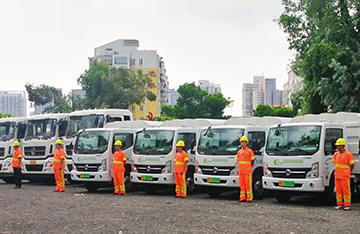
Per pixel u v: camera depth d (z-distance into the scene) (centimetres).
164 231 1069
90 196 1855
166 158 1888
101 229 1105
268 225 1136
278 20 3014
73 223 1193
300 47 2972
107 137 2031
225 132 1769
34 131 2469
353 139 1608
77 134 2103
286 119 1934
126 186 2077
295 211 1384
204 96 9575
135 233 1052
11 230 1114
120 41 12550
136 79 8788
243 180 1650
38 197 1805
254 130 1780
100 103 8162
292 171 1526
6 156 2538
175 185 1947
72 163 2125
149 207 1484
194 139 1981
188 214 1323
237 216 1284
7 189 2219
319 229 1081
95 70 8412
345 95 2467
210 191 1858
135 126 2186
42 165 2422
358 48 2514
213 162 1748
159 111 12838
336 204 1544
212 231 1063
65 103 9225
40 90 9062
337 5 2597
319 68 2544
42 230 1108
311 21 2758
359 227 1107
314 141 1511
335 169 1440
